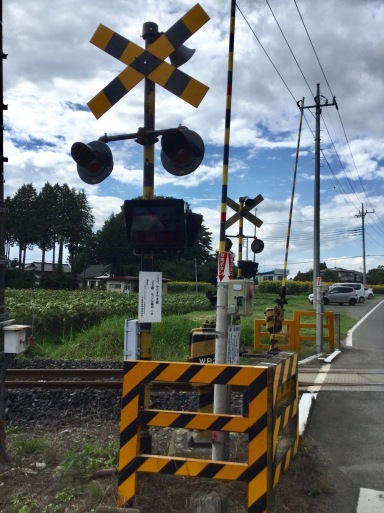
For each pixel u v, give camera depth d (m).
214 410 4.50
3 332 4.95
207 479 4.39
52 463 4.95
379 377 9.49
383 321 24.28
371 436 6.12
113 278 66.75
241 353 11.91
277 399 4.08
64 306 17.66
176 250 4.86
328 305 41.38
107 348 13.75
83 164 5.18
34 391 8.28
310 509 4.22
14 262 105.69
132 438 4.00
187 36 4.81
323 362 11.64
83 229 108.38
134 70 4.95
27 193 104.12
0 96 4.88
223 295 4.69
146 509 3.97
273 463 3.90
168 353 12.59
